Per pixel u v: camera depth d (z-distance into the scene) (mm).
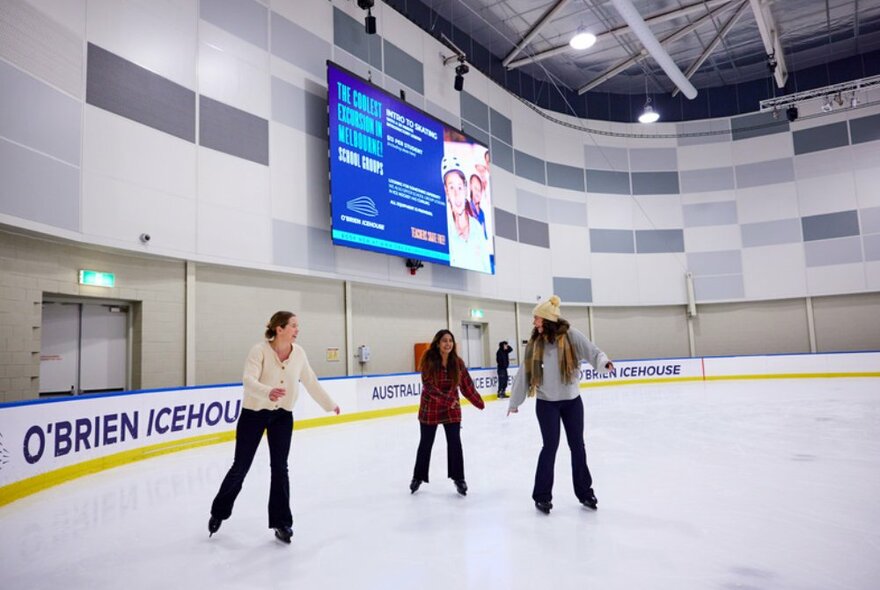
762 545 3096
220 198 8922
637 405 10703
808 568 2762
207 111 8859
